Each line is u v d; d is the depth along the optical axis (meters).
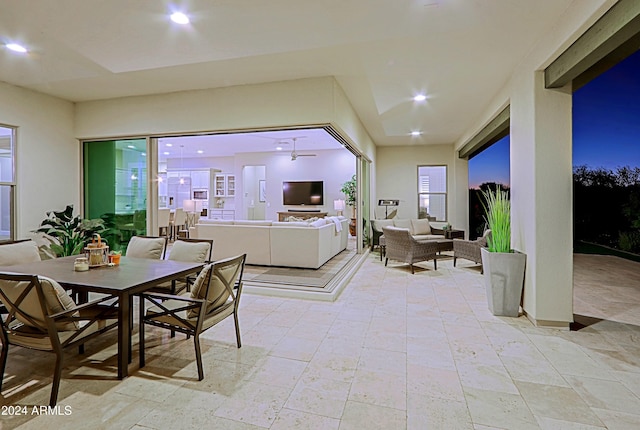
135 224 4.90
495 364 2.45
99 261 2.90
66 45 3.07
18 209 4.31
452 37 2.91
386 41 3.00
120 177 4.96
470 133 6.26
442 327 3.16
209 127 4.35
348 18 2.59
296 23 2.66
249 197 11.59
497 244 3.58
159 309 2.48
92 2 2.35
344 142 5.10
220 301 2.53
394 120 5.88
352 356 2.57
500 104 4.23
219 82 4.10
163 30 2.78
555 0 2.38
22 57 3.36
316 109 3.94
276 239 5.45
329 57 3.34
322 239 5.53
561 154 3.06
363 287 4.62
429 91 4.35
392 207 8.59
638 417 1.84
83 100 4.87
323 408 1.92
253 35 2.87
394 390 2.11
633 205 6.84
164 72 3.77
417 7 2.44
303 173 10.62
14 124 4.23
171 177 11.95
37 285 1.90
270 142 9.05
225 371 2.34
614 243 7.21
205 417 1.84
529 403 1.97
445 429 1.74
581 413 1.87
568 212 3.06
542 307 3.15
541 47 2.93
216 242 5.75
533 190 3.15
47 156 4.63
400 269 5.84
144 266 2.92
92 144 5.10
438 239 7.02
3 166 4.22
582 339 2.88
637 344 2.78
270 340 2.86
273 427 1.76
